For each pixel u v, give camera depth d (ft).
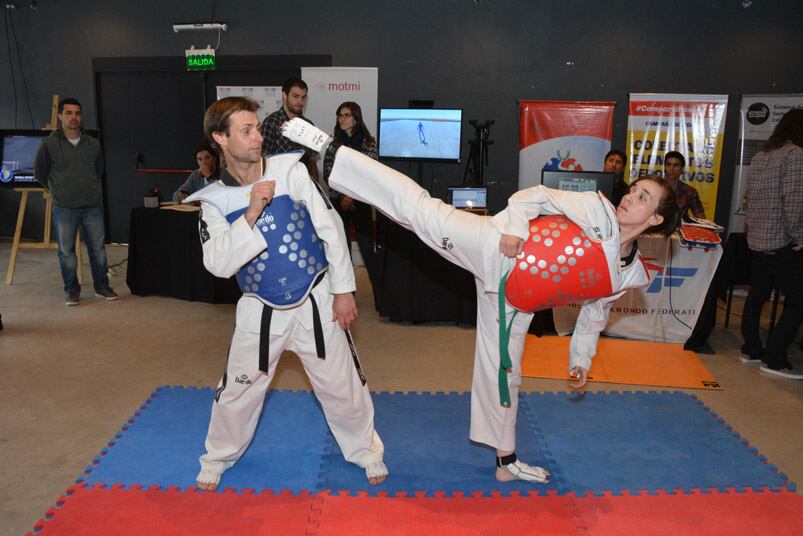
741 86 21.29
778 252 11.67
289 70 23.02
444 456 8.69
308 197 6.87
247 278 6.86
